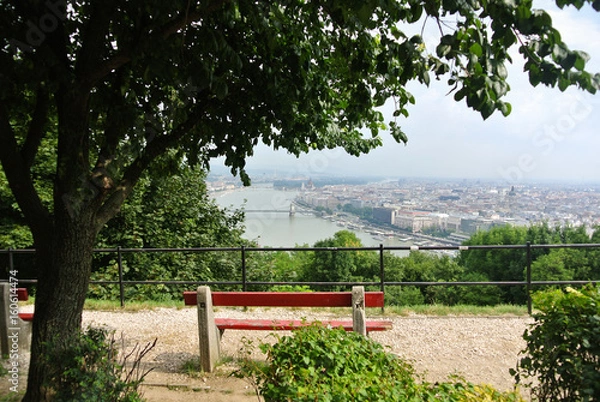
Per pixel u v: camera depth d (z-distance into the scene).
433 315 6.18
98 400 2.71
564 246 5.75
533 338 2.64
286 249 6.36
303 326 2.96
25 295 5.11
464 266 15.46
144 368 4.34
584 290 2.62
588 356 2.36
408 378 2.50
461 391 2.31
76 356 2.83
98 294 8.93
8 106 3.60
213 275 11.79
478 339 5.22
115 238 10.73
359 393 2.07
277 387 2.23
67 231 3.07
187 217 12.55
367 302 4.30
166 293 9.77
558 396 2.62
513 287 13.79
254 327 4.37
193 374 4.14
